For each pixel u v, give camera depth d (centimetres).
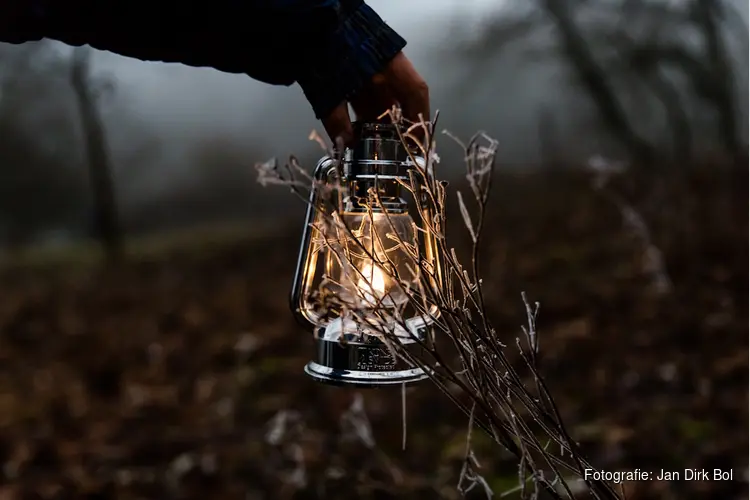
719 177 749
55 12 102
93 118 1011
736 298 429
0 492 317
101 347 559
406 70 105
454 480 263
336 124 105
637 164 962
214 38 102
